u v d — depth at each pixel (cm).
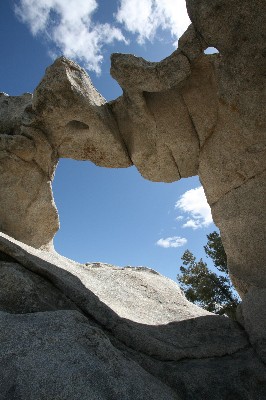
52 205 703
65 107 621
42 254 504
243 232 566
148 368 342
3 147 647
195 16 477
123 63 549
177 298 604
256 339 428
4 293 341
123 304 483
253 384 360
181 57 529
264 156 552
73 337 266
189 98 603
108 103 663
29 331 263
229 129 583
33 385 218
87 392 223
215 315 538
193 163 680
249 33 466
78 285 433
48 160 702
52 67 594
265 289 497
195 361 386
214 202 634
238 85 522
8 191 649
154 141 667
